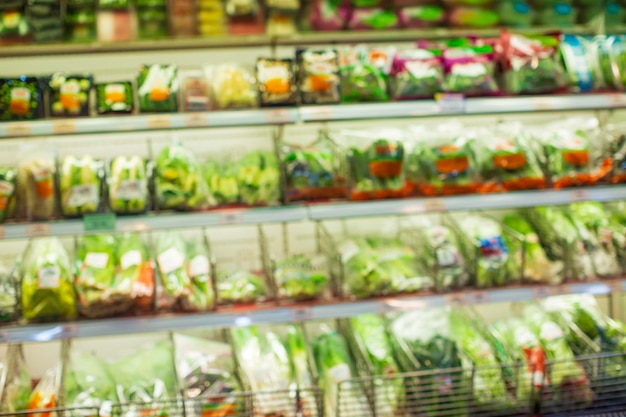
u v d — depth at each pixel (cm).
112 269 245
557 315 275
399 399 246
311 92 256
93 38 251
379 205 253
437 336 256
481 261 262
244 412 237
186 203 248
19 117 238
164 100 245
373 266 257
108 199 247
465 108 256
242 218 245
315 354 266
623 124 287
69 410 225
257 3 261
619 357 261
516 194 262
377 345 257
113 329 236
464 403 247
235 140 296
